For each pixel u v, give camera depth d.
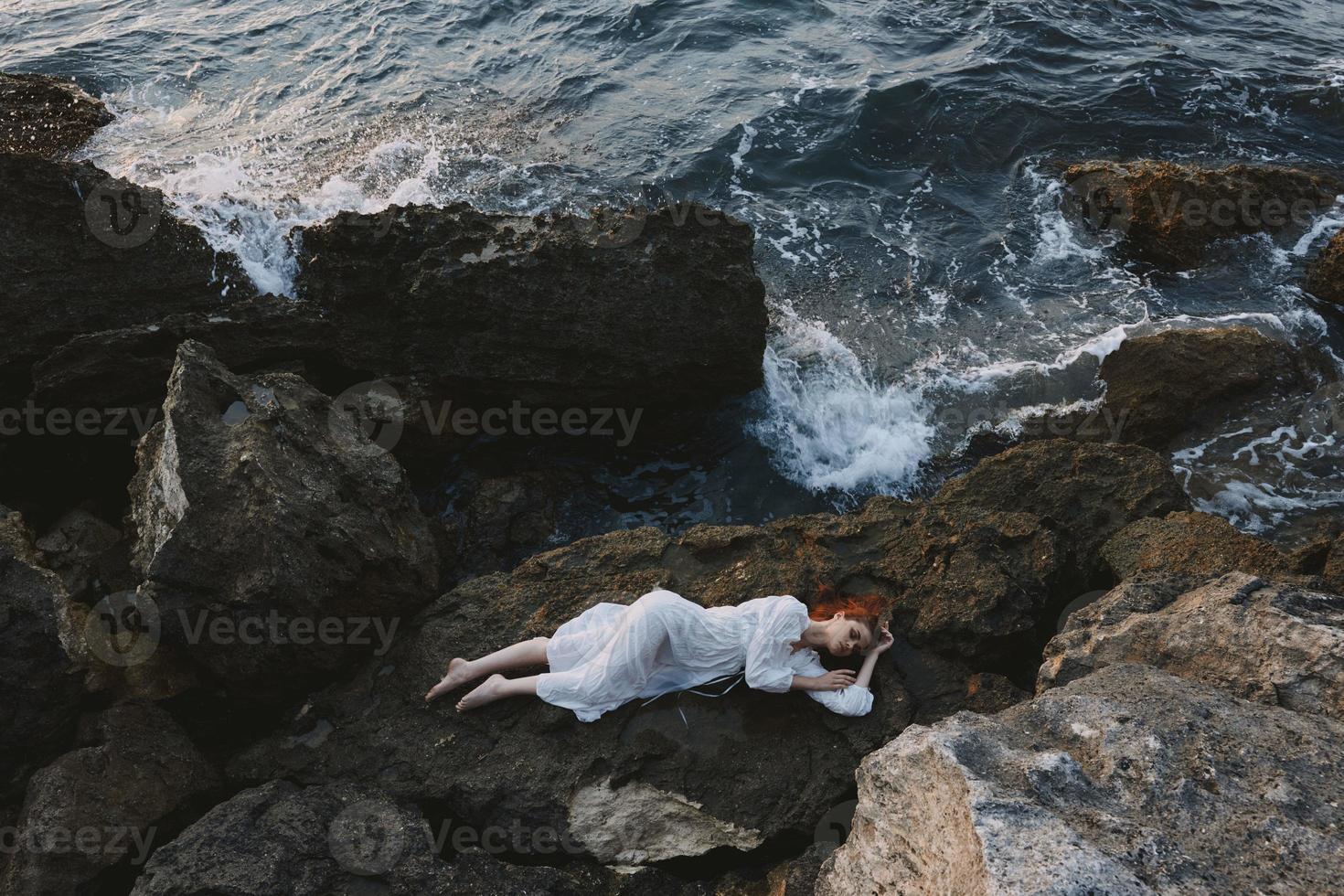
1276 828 2.90
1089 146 10.86
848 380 7.73
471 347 6.72
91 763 4.36
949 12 13.64
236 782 4.69
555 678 4.74
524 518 6.59
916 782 3.39
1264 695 3.77
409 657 5.08
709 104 11.54
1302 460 7.07
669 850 4.41
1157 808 3.06
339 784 4.50
